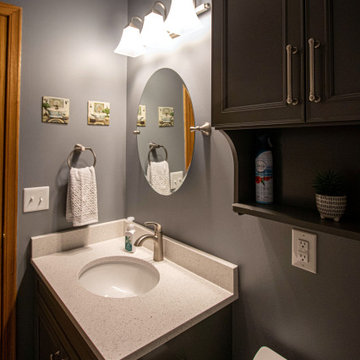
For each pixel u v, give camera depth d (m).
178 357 0.86
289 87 0.60
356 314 0.74
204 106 1.12
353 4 0.51
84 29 1.48
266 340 0.95
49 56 1.37
